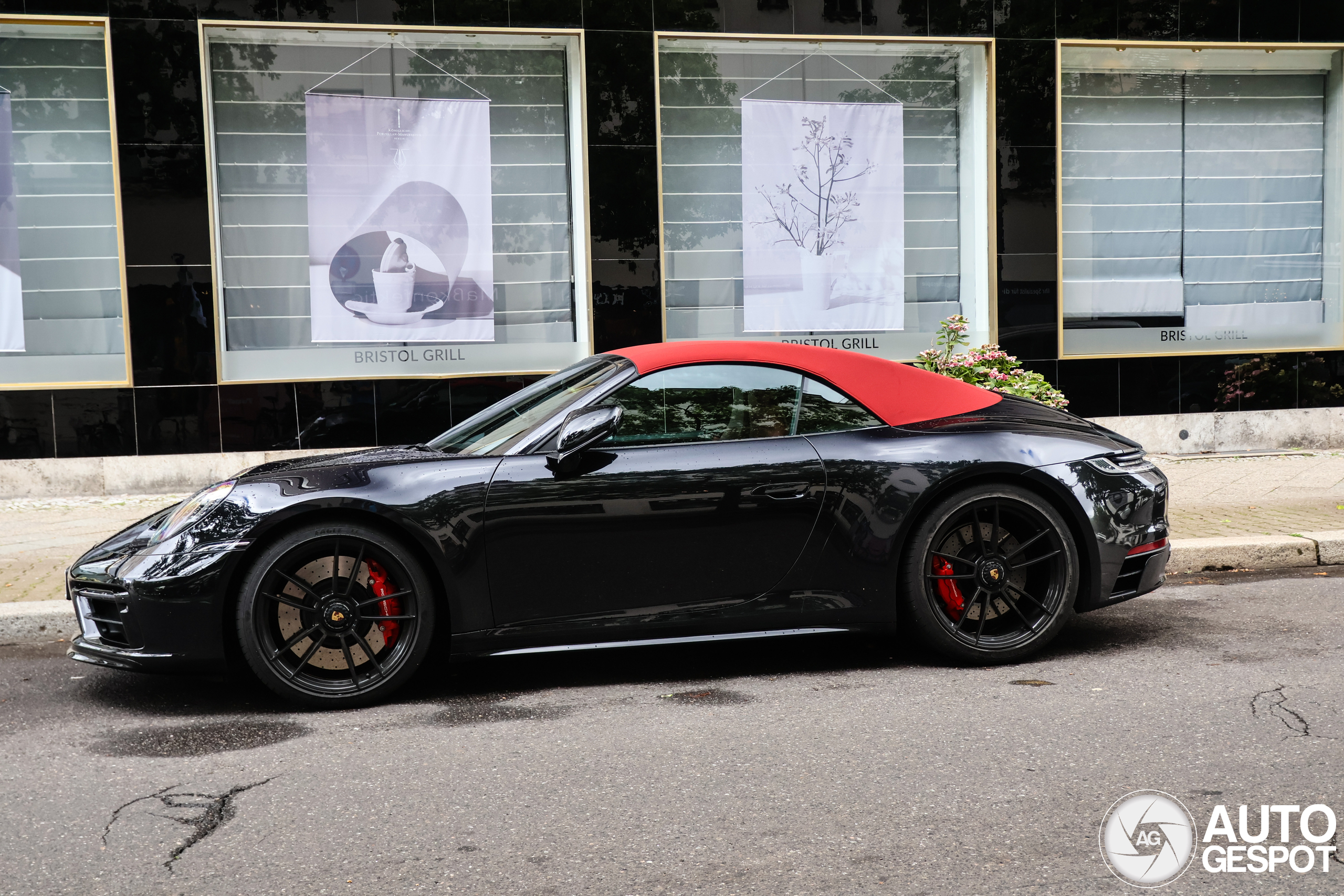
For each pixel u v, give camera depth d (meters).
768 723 3.71
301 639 3.99
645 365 4.30
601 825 2.86
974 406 4.58
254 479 4.12
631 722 3.76
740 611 4.16
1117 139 10.72
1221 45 10.61
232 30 9.26
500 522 4.01
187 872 2.63
